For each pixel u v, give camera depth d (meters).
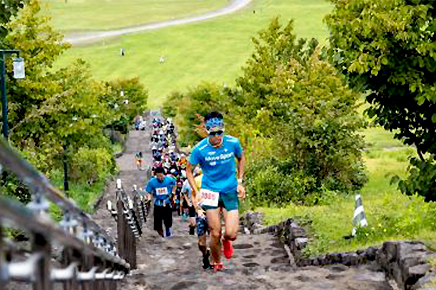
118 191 10.84
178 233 20.84
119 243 10.63
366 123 24.45
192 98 57.16
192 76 136.12
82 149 39.94
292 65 34.31
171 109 91.50
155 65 146.00
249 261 13.27
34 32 28.59
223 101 45.09
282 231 15.84
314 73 31.72
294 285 8.95
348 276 9.12
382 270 9.28
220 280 9.62
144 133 90.81
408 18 9.84
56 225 2.86
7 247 2.67
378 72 10.67
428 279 7.38
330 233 13.07
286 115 26.50
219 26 182.88
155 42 165.88
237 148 9.66
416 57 10.30
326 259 11.20
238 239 16.19
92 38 170.25
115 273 7.39
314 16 186.00
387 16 9.73
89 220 4.38
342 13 10.43
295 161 25.19
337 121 24.31
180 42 166.00
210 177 9.67
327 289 8.44
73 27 185.12
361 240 11.71
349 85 11.17
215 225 9.87
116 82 91.50
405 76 10.22
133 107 89.25
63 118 29.33
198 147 9.54
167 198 17.31
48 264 2.96
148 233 19.47
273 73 40.00
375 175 30.56
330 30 10.59
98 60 148.38
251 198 24.48
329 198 22.47
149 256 14.55
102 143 48.97
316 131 24.31
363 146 24.61
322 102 24.94
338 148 24.16
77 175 36.78
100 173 40.88
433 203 12.82
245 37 169.88
